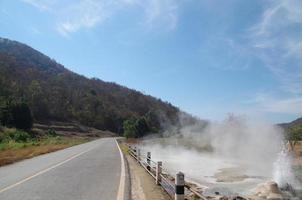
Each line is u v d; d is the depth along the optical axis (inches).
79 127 6171.3
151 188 558.9
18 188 527.5
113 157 1238.9
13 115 3809.1
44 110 6028.5
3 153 1278.3
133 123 4881.9
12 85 5930.1
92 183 587.8
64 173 734.5
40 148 1743.4
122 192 498.9
